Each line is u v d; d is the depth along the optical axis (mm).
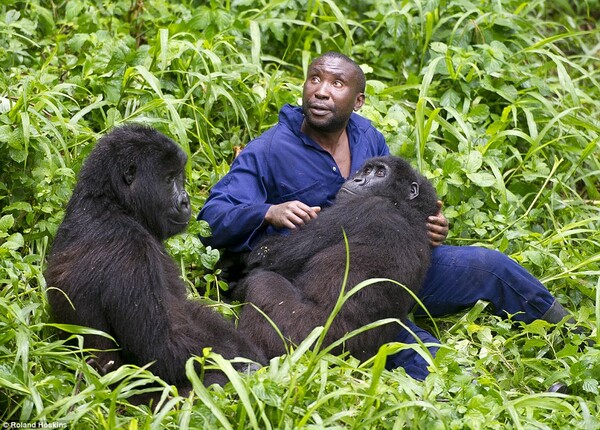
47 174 11117
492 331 11406
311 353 8891
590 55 16984
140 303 9023
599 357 10133
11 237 10352
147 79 12398
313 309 10070
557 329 10922
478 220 12594
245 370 9359
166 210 9867
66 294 9109
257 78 14141
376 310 10164
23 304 9727
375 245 10461
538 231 13312
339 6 16016
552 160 14359
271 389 8172
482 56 14609
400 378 8586
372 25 15914
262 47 15164
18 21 14242
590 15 18953
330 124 11664
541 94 14867
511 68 14844
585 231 12516
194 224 11289
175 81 13664
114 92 12906
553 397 9398
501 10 15742
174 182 9953
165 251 10047
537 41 16281
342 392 8266
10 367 8656
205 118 12953
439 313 11789
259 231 11320
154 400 9070
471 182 12984
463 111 14188
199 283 11336
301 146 11820
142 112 12695
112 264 9070
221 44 14383
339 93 11625
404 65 15281
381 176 11391
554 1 18578
